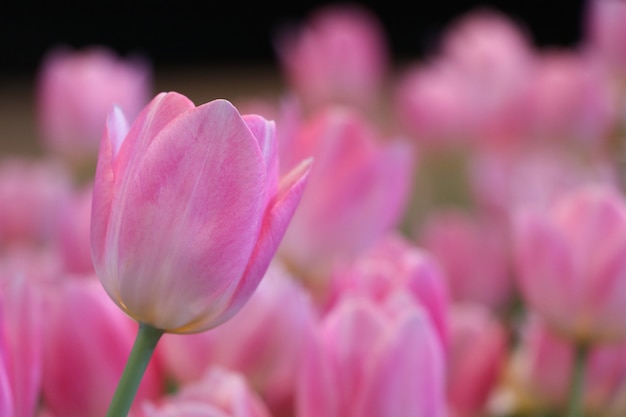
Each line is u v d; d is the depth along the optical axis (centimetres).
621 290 67
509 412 76
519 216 70
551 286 68
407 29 511
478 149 142
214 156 50
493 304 100
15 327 54
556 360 74
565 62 136
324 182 74
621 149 130
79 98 123
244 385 59
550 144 135
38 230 106
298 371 65
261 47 534
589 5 135
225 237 51
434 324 62
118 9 514
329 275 75
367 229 75
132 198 51
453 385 73
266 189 51
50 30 494
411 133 154
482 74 142
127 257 51
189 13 528
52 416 62
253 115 52
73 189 125
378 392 57
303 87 151
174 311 51
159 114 51
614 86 133
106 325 61
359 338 58
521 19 484
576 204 69
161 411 56
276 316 65
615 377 73
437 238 99
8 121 325
